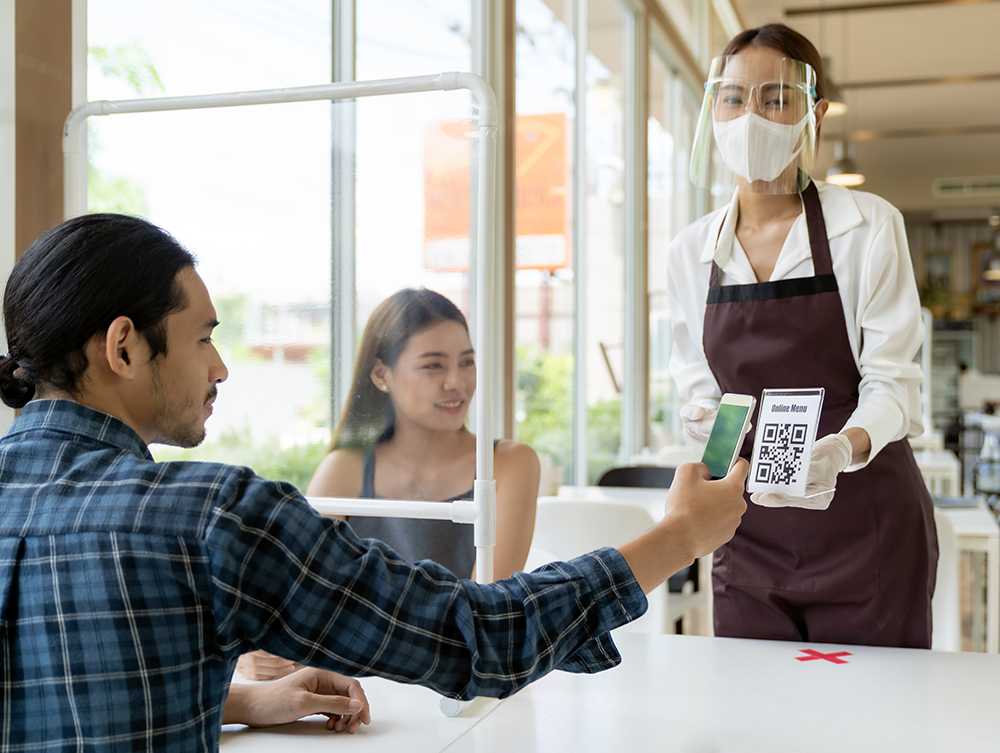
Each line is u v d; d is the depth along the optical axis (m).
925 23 6.97
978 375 11.95
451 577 0.70
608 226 4.49
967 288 13.30
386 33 2.15
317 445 1.26
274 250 1.27
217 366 0.77
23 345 0.68
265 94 1.24
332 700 0.94
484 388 1.16
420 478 1.22
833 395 1.32
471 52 2.73
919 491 1.31
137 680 0.62
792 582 1.30
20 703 0.63
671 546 0.77
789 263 1.32
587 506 2.04
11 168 1.25
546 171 3.54
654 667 1.14
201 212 1.30
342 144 1.24
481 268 1.18
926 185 12.30
